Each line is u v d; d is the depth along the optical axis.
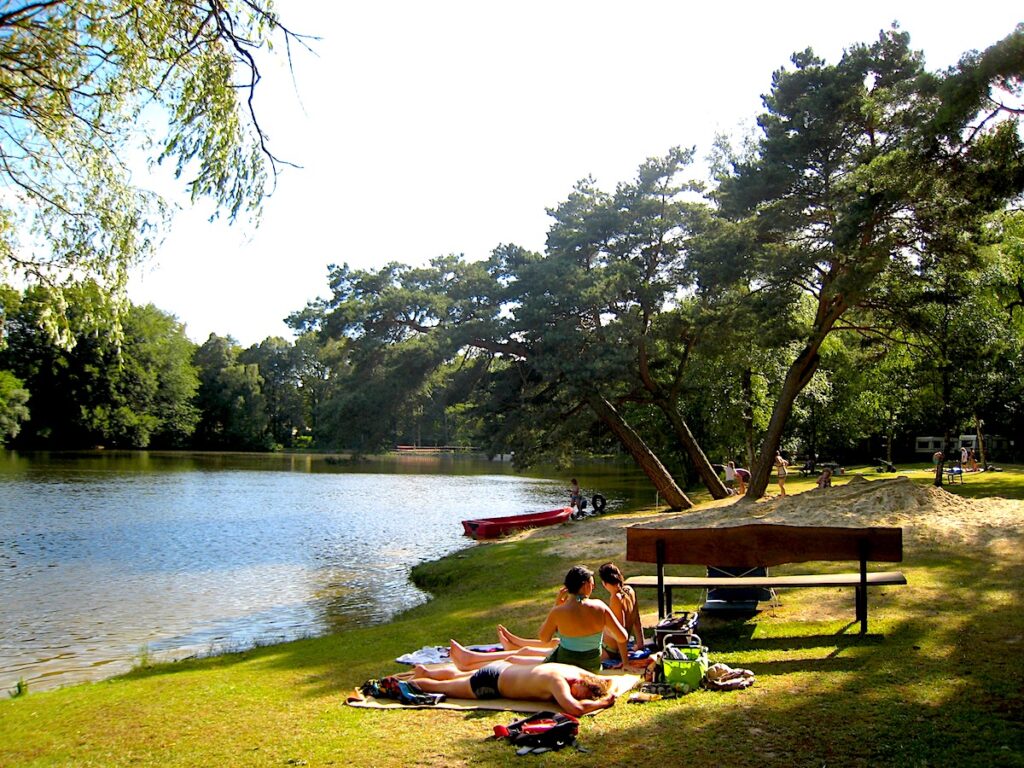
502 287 30.94
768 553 8.77
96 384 80.00
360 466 80.62
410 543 26.22
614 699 6.55
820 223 25.97
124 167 10.27
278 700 7.67
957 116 15.49
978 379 31.73
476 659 7.60
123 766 5.95
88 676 11.38
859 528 8.48
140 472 60.28
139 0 8.29
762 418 39.47
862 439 57.84
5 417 70.94
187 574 20.33
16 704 8.72
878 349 31.72
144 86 9.23
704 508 28.12
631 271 29.44
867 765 5.00
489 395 32.34
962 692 6.27
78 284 10.24
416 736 6.06
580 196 34.81
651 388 31.84
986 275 26.44
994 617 8.80
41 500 38.31
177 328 95.94
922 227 21.73
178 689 8.68
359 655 9.93
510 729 5.91
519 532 26.72
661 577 9.07
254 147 9.63
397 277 32.25
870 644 8.01
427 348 28.61
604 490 48.38
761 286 27.55
